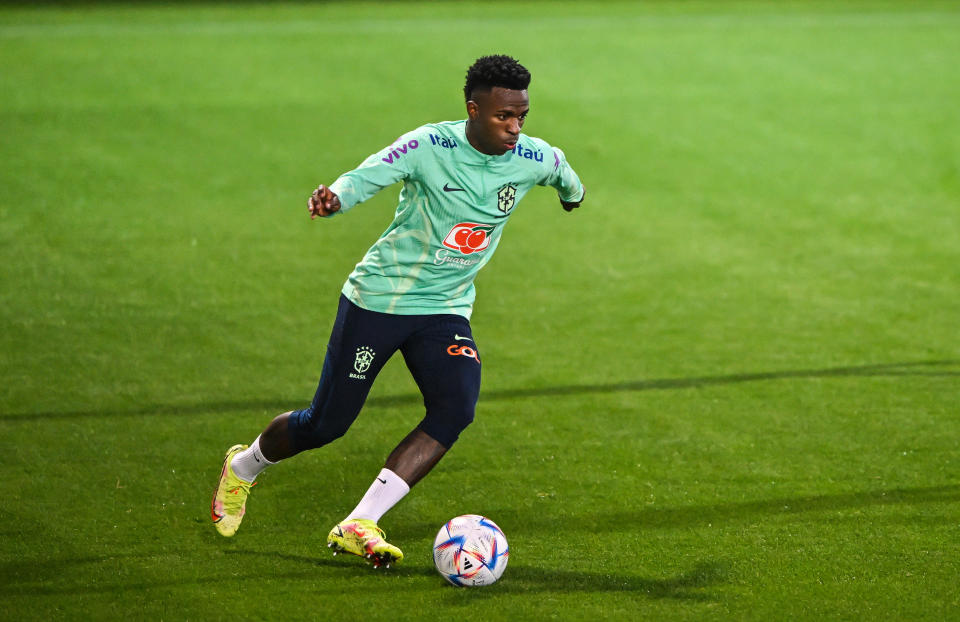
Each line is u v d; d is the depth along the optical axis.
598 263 28.98
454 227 13.84
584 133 42.19
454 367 14.06
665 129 42.94
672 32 62.12
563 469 17.64
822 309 25.75
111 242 29.52
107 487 16.78
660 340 23.80
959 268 28.77
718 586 14.00
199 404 20.17
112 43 55.66
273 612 13.28
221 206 33.06
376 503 13.87
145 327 23.95
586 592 13.84
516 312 25.47
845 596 13.73
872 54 57.00
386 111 44.94
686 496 16.69
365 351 14.14
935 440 18.72
